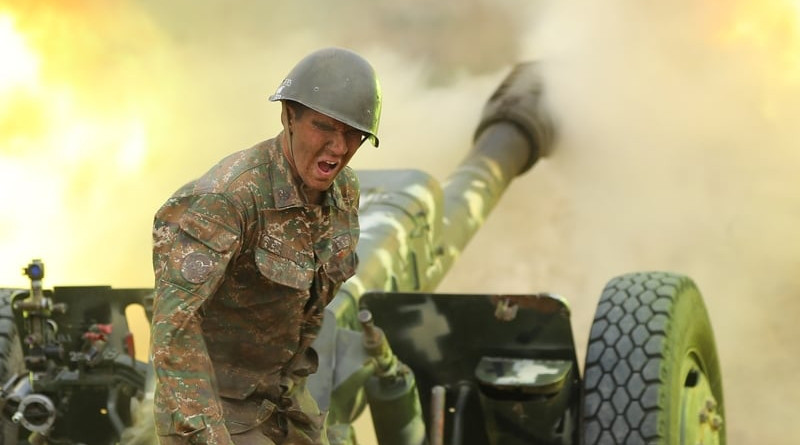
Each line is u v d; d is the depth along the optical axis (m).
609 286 11.70
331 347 10.58
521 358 11.23
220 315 7.23
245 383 7.44
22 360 11.88
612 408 10.74
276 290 7.14
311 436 7.82
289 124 6.97
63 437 11.29
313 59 6.91
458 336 11.23
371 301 11.24
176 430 6.61
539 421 11.30
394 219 14.12
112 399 11.20
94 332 11.06
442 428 11.08
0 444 10.94
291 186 6.99
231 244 6.79
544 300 10.84
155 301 6.75
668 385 10.81
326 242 7.27
